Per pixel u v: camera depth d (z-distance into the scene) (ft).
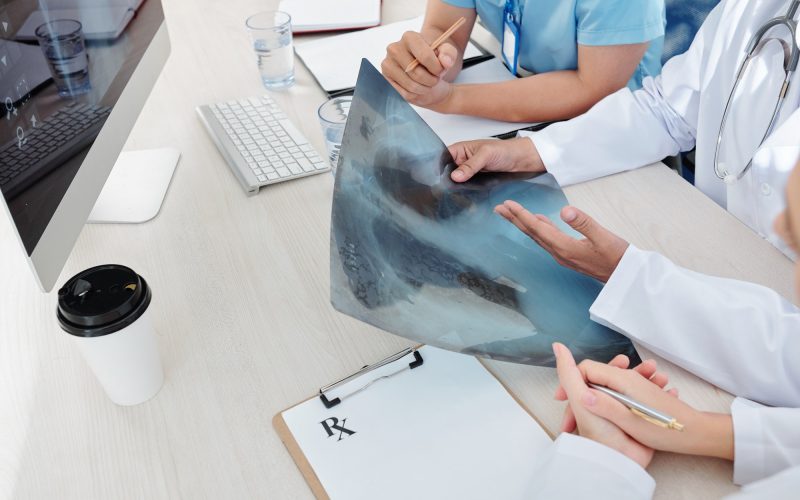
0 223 3.16
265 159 3.45
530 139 3.37
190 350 2.48
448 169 2.98
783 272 2.72
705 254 2.84
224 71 4.34
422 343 2.38
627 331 2.44
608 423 2.08
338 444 2.12
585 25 3.87
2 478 2.08
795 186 1.54
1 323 2.62
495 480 2.00
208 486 2.04
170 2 5.23
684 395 2.32
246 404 2.28
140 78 3.29
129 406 2.30
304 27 4.76
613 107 3.58
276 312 2.64
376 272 2.32
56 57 2.46
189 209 3.20
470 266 2.57
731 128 3.48
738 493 1.69
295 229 3.06
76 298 2.10
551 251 2.72
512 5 4.24
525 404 2.24
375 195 2.46
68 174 2.47
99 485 2.06
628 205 3.18
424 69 3.56
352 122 2.38
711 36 3.65
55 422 2.24
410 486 1.99
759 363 2.28
